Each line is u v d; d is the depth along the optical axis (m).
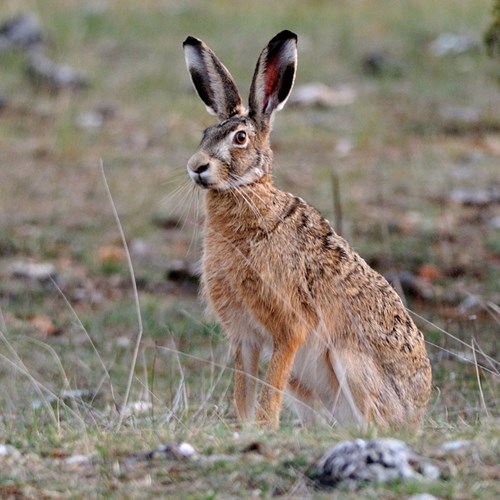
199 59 12.15
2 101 27.12
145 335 15.92
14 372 14.24
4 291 17.69
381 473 8.09
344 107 27.75
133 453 9.11
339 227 17.45
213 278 11.32
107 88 28.75
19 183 22.94
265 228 11.09
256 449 8.95
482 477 8.16
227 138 11.27
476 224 20.66
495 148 25.00
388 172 23.52
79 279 18.42
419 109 27.48
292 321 11.04
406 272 18.17
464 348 14.05
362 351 11.38
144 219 21.30
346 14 33.97
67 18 32.59
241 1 34.91
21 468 8.92
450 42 31.23
